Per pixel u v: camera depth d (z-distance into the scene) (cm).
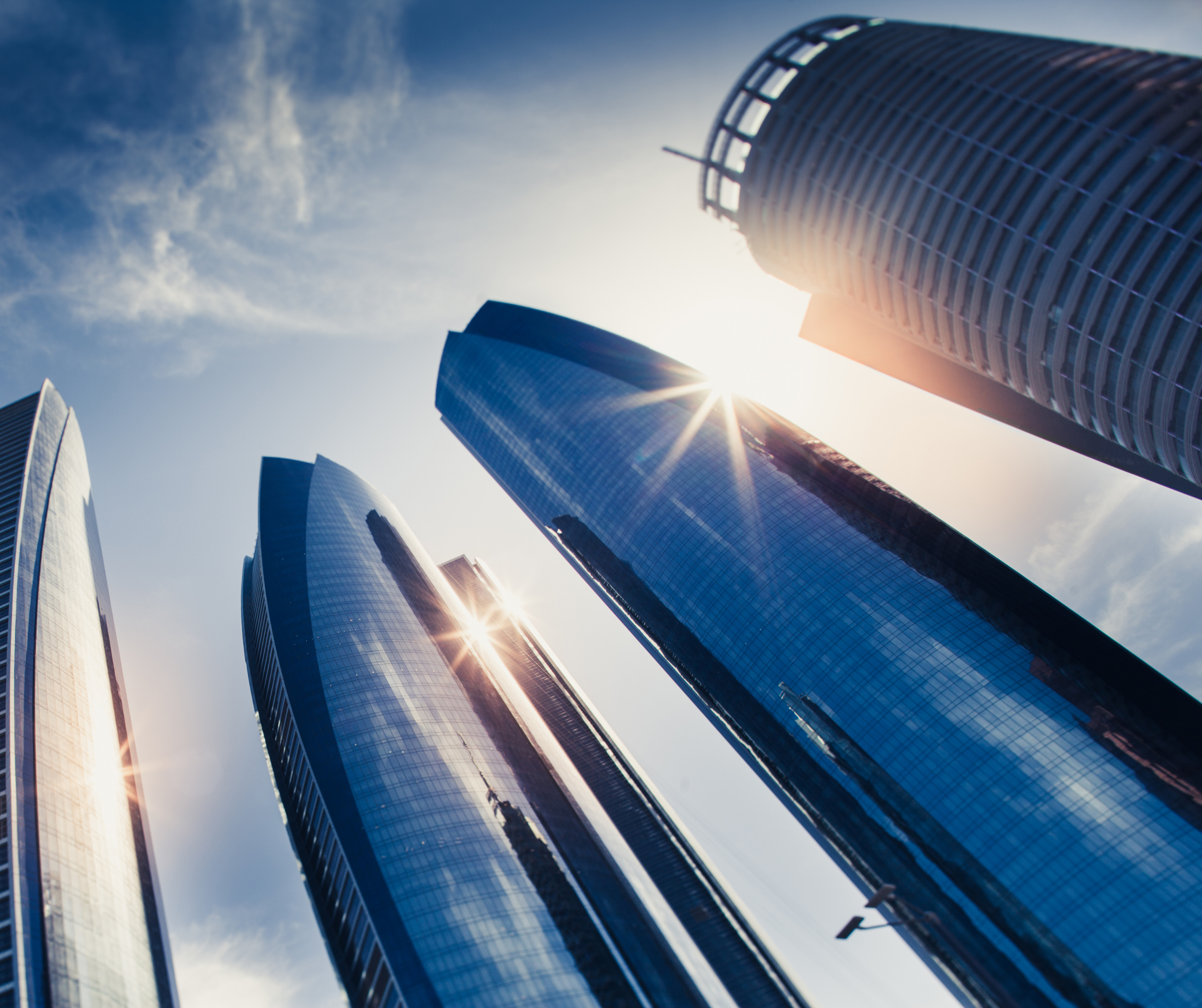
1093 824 10275
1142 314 9656
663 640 17425
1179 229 9300
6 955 11212
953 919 10919
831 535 15638
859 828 12575
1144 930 9300
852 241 13262
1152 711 11388
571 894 14225
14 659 16412
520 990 11944
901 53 13150
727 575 16200
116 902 14300
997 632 12950
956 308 12119
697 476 18288
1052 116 10844
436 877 13538
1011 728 11625
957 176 11625
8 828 13050
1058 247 10444
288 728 17350
